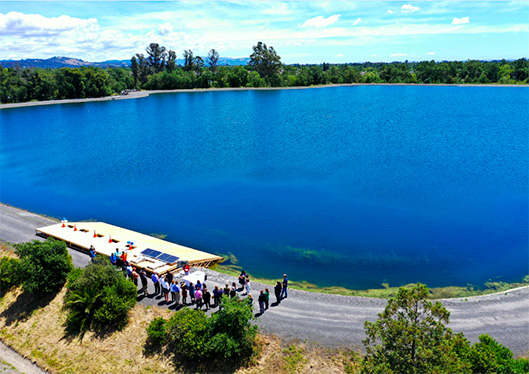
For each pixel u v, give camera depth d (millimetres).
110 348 21562
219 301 24500
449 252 33688
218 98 180125
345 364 19516
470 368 15781
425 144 76875
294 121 110875
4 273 27672
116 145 82688
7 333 24344
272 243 36031
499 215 41500
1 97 159000
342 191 50531
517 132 86188
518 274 29922
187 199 48875
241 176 58562
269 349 20703
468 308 24594
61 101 163875
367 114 120375
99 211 45031
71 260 29078
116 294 23859
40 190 53438
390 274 30281
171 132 97375
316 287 28516
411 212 42969
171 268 28984
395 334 15008
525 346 20766
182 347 20047
